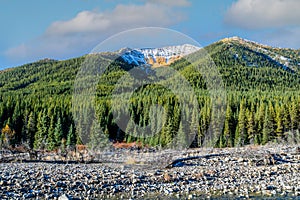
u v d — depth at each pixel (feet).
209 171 92.89
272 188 79.61
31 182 72.08
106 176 81.46
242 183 83.66
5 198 61.52
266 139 213.05
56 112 202.80
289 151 130.52
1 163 97.14
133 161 98.68
